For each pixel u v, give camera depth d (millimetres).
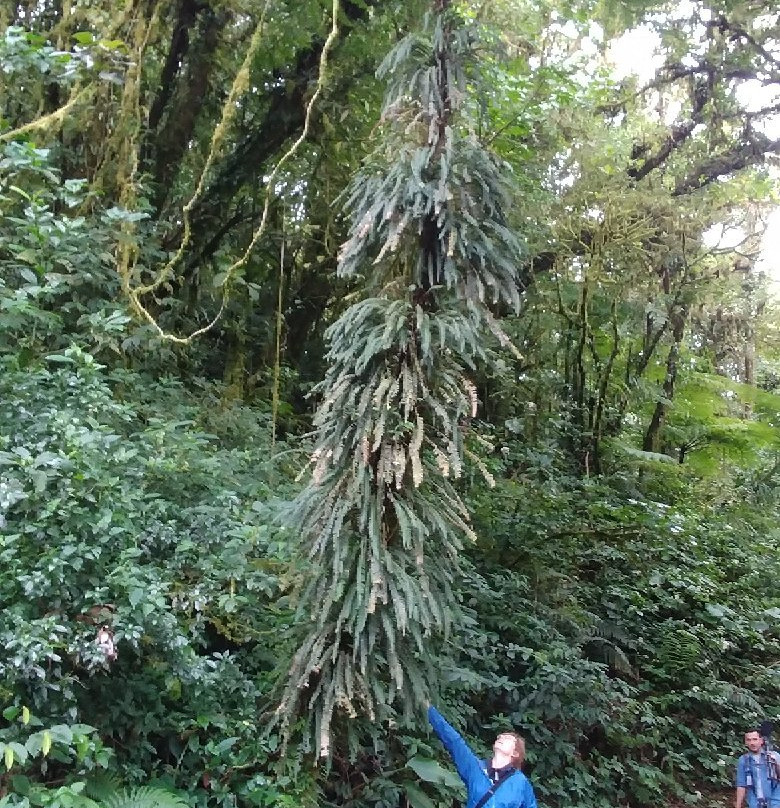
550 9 6984
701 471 9539
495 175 3066
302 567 3061
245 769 3080
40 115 4598
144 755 2949
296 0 5270
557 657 4918
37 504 2592
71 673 2695
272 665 3436
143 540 3018
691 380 9422
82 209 4562
